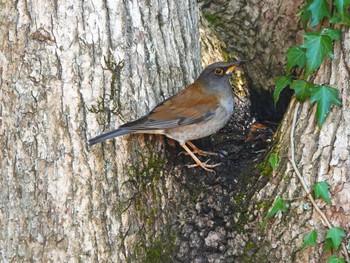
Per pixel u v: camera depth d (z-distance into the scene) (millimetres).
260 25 13891
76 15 10328
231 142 12438
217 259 10766
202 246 10875
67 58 10391
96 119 10594
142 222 11008
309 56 10258
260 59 14078
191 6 11773
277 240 10445
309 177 10227
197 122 11047
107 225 10805
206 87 11281
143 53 10867
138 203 10961
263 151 11602
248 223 10656
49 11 10273
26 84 10438
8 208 10805
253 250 10609
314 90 10211
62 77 10406
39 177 10641
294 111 10664
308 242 10109
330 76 10328
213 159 11430
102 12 10445
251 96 14188
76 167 10617
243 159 11461
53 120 10500
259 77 14148
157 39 11031
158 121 10711
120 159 10805
